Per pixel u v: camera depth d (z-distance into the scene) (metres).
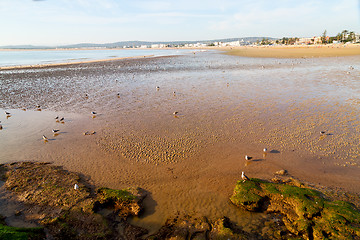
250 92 32.41
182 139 18.97
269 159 16.02
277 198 11.67
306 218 10.35
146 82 41.19
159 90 34.91
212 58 88.56
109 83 40.34
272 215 10.98
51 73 51.53
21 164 15.48
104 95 32.31
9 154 17.05
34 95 32.56
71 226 10.24
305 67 55.06
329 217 10.10
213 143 18.28
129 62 77.62
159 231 10.27
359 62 61.03
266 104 26.89
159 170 15.02
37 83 40.38
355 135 18.69
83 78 45.25
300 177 14.09
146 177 14.32
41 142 18.92
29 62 83.44
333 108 24.75
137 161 16.00
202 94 32.03
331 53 88.44
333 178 13.87
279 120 22.22
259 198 11.64
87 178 14.17
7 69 59.22
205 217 11.06
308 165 15.23
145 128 21.19
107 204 11.84
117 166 15.47
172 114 24.61
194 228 10.37
